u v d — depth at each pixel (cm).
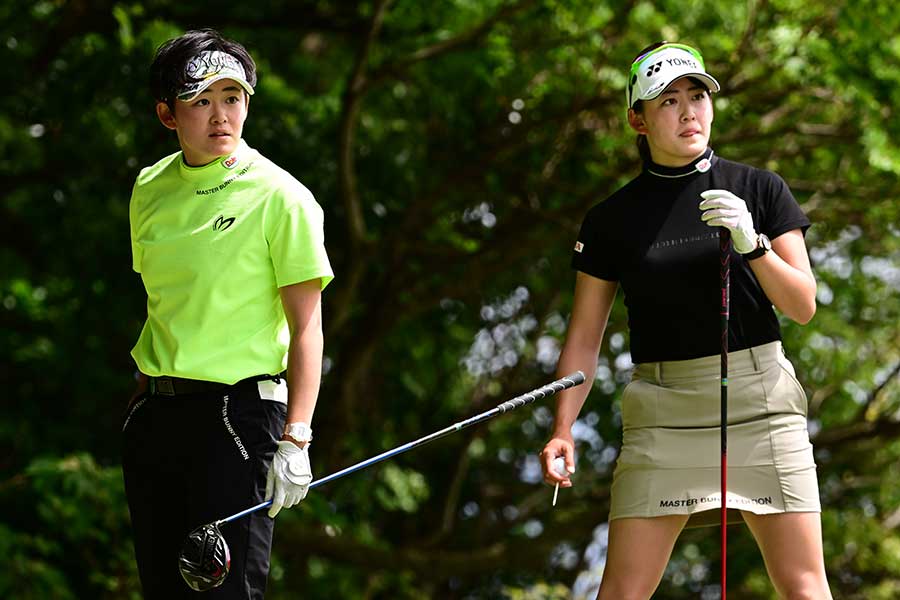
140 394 1519
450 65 4328
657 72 1588
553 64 4166
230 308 1470
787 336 5303
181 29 4394
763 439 1562
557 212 4403
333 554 4500
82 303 4828
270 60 4869
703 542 5825
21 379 4841
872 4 3672
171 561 1501
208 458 1455
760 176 1595
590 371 1667
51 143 4438
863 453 5488
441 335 5412
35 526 4172
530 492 6206
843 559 5584
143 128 4375
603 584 1600
